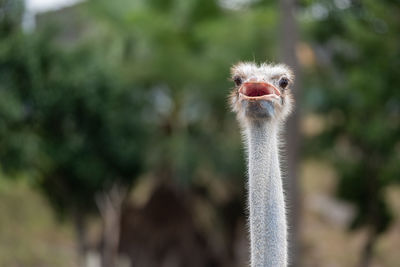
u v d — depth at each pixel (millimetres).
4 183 33625
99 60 34500
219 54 39031
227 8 40812
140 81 38375
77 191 35375
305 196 54031
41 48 32062
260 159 11031
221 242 40562
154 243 38469
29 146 31281
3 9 31312
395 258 46562
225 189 41531
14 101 30234
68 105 32500
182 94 40000
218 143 39656
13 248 40500
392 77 33906
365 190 38219
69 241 43875
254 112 10883
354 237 50562
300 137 27828
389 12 30859
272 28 37906
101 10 39188
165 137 39406
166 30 38156
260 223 10773
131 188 37969
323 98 37438
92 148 34094
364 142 37281
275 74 11695
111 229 37656
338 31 34312
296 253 27906
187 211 39406
